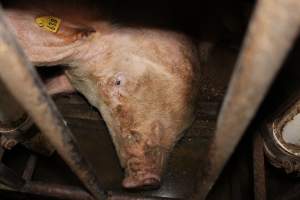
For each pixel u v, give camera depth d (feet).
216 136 1.17
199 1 2.47
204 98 2.91
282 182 2.87
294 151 2.27
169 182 2.90
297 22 0.64
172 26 2.20
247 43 0.76
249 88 0.86
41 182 2.20
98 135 3.02
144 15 2.16
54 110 1.07
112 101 2.12
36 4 2.06
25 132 2.23
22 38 1.99
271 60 0.75
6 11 1.99
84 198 2.11
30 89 0.91
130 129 2.10
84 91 2.35
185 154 2.97
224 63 2.85
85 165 1.54
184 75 2.15
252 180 2.43
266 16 0.67
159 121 2.13
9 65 0.82
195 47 2.37
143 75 2.07
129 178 2.12
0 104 1.97
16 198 2.56
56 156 2.87
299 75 2.34
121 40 2.09
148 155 2.10
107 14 2.13
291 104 2.11
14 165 2.88
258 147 2.32
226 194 2.88
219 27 2.66
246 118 0.98
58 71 2.60
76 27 2.08
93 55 2.10
